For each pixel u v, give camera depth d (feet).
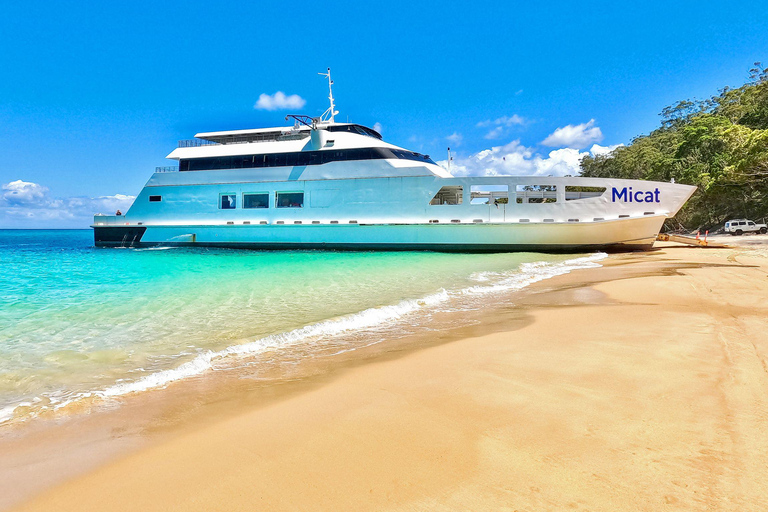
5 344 19.71
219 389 13.89
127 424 11.29
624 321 21.80
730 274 38.50
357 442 9.75
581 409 11.03
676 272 41.83
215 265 55.72
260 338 20.72
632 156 183.93
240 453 9.44
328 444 9.71
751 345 16.29
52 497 7.96
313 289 36.11
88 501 7.82
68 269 51.80
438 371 14.87
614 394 11.96
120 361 17.34
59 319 24.89
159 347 19.33
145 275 45.68
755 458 8.23
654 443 9.04
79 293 33.96
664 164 148.77
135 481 8.44
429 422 10.68
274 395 13.17
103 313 26.53
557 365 14.93
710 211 138.10
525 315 24.77
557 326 21.40
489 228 69.26
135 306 28.76
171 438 10.34
